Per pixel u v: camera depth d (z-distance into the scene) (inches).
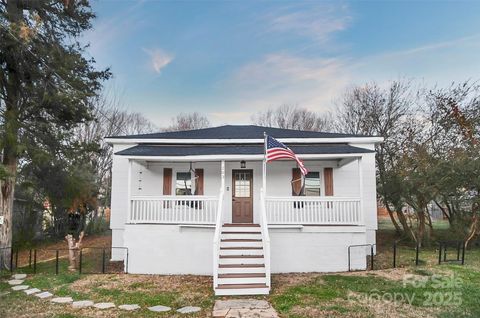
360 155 471.8
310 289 335.6
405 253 563.5
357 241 451.8
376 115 916.0
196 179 564.1
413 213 748.6
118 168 570.9
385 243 706.2
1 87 459.8
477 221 611.8
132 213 467.2
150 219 466.0
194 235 457.4
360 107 1019.9
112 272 459.8
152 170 571.5
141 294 331.3
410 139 739.4
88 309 282.4
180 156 479.8
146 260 454.0
